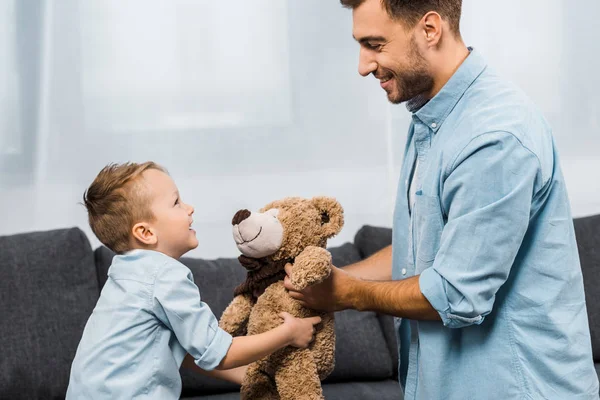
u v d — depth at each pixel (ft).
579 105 10.97
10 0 9.87
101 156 10.06
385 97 10.58
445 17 5.22
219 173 10.30
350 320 8.96
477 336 5.14
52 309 8.28
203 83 10.25
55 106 9.95
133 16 10.12
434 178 5.17
